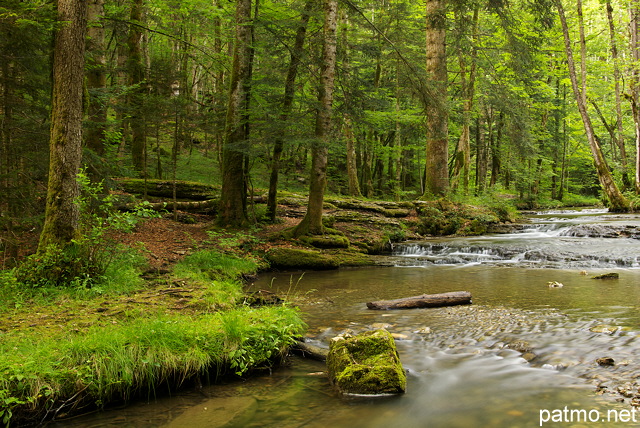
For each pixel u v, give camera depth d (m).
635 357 4.27
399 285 9.12
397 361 4.29
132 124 13.44
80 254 6.61
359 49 13.24
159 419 3.56
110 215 6.86
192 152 25.28
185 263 9.56
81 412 3.68
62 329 4.65
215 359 4.34
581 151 37.56
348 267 12.01
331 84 12.61
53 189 6.64
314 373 4.55
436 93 14.07
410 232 17.05
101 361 3.86
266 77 12.75
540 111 30.98
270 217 15.06
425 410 3.60
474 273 10.36
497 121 29.59
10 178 8.03
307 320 6.42
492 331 5.46
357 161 31.52
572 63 21.88
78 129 6.81
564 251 11.89
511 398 3.71
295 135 11.89
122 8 15.10
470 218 18.78
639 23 25.17
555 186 38.75
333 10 12.51
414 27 21.89
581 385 3.84
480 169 31.66
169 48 23.38
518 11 22.69
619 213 21.41
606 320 5.60
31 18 6.72
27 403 3.45
